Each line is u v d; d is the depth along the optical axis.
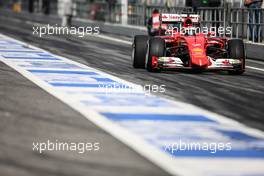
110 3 97.06
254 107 28.95
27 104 27.45
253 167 18.42
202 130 23.31
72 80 36.59
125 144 20.66
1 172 16.98
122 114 25.91
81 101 28.84
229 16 62.12
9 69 41.31
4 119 23.91
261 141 21.81
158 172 17.50
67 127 23.05
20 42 70.12
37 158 18.64
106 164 18.23
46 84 34.34
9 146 19.78
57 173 17.19
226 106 28.98
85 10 110.56
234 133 22.98
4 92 30.69
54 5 130.00
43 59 50.03
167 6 76.19
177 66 40.19
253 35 58.31
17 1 170.88
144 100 29.81
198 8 68.00
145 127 23.45
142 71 42.88
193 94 32.41
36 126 22.97
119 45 69.62
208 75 41.56
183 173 17.44
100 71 42.19
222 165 18.53
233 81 38.69
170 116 25.89
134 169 17.75
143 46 43.97
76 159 18.70
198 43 40.88
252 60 56.12
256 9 57.75
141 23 85.56
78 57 53.06
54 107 26.95
